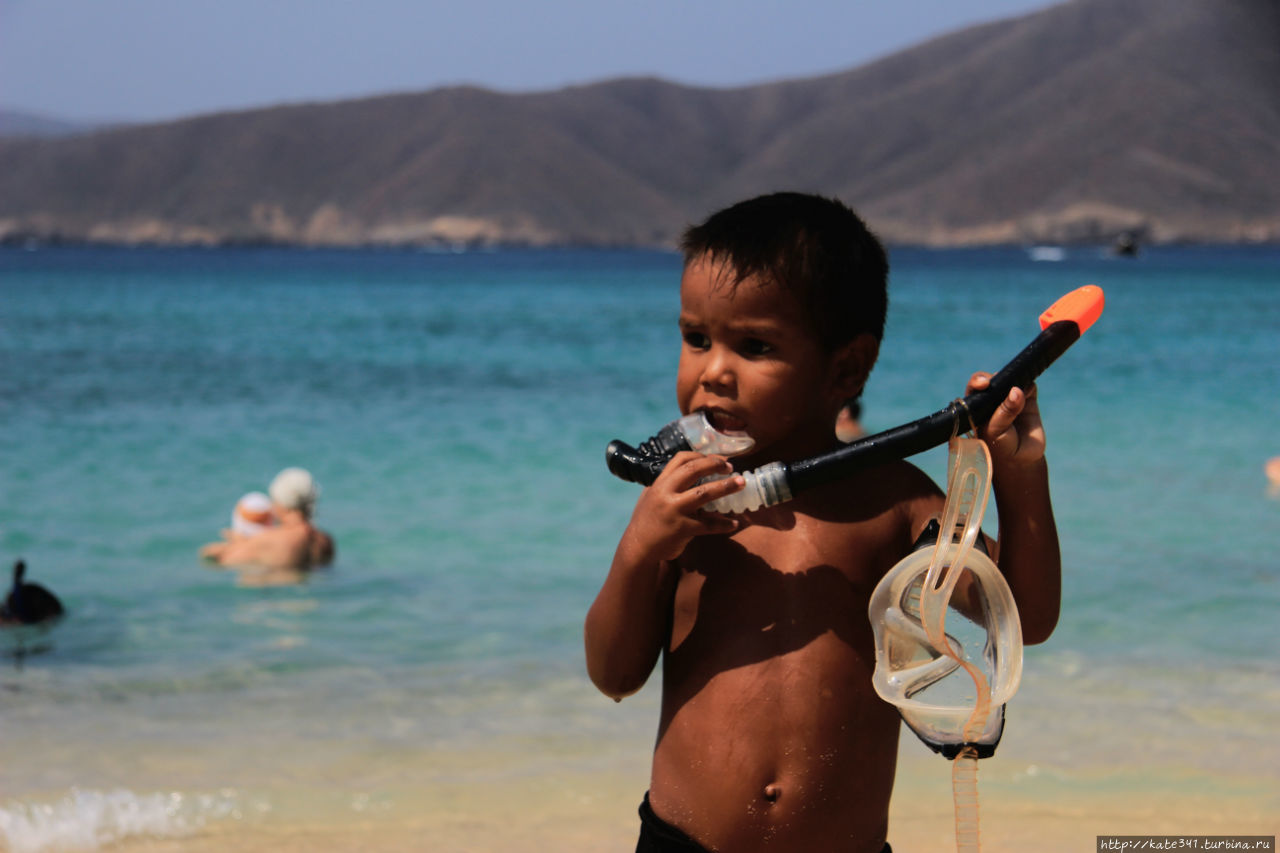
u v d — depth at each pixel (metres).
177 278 66.62
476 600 6.13
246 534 7.00
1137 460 10.14
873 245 1.69
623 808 3.63
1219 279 64.75
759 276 1.58
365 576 6.69
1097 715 4.37
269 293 49.28
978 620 1.58
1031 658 5.04
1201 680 4.73
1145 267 93.56
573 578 6.57
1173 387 15.85
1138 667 4.91
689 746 1.70
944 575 1.56
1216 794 3.67
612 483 9.38
